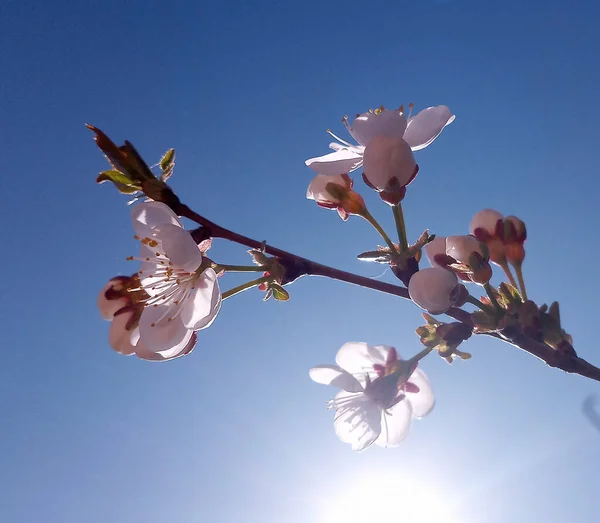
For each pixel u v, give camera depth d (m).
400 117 0.11
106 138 0.10
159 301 0.10
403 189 0.10
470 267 0.10
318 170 0.11
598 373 0.10
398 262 0.10
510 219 0.12
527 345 0.10
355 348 0.13
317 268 0.10
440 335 0.11
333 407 0.13
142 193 0.10
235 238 0.10
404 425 0.13
